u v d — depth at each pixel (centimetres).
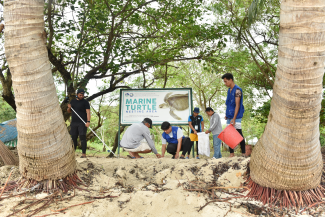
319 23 270
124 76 1291
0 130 765
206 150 661
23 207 313
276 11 954
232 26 1049
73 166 391
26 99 324
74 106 644
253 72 1320
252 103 1530
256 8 763
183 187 389
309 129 298
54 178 364
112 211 311
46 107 337
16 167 422
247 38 1050
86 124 637
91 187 392
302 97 284
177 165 491
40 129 334
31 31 323
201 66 1964
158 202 328
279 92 302
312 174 322
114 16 945
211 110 640
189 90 890
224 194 365
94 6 1008
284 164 317
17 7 317
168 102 884
